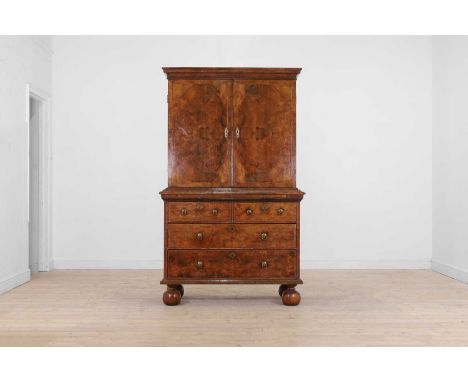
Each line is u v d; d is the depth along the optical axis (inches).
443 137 211.2
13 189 181.3
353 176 222.1
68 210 220.2
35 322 135.4
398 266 221.9
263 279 153.3
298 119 221.8
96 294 170.4
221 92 157.5
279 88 157.9
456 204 199.6
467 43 190.1
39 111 214.2
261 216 153.6
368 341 119.3
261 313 145.6
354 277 201.3
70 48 220.4
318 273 210.2
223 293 172.9
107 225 220.5
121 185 220.5
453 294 170.6
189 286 183.9
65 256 220.7
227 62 221.1
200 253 153.4
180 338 121.5
